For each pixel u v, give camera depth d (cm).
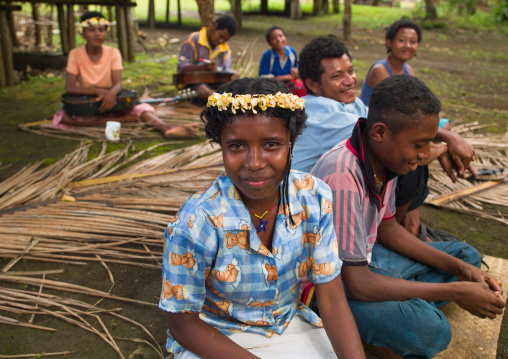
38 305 241
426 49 1102
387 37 399
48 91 684
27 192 343
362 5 1902
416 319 180
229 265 154
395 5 1930
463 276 213
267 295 161
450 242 241
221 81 605
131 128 516
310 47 255
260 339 167
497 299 189
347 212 186
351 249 188
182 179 372
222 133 140
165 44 1050
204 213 149
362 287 188
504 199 363
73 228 298
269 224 156
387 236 233
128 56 856
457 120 572
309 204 158
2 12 684
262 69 606
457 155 257
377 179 201
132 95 518
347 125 237
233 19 595
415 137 179
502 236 318
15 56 820
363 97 414
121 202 333
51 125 517
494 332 221
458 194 367
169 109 592
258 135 135
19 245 282
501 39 1259
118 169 406
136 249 289
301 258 164
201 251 150
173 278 153
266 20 1502
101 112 511
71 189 354
